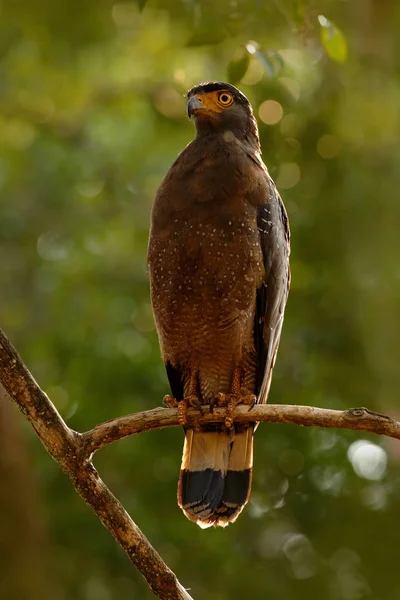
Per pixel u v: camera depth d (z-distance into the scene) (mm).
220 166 9133
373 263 13797
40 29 14836
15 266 16078
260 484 13820
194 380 9500
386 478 13727
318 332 13867
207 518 8930
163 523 13305
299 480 13828
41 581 13758
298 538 13844
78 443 7480
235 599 13266
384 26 14148
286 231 9758
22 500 13977
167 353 9500
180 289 9125
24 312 15742
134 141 16656
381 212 13883
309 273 13969
